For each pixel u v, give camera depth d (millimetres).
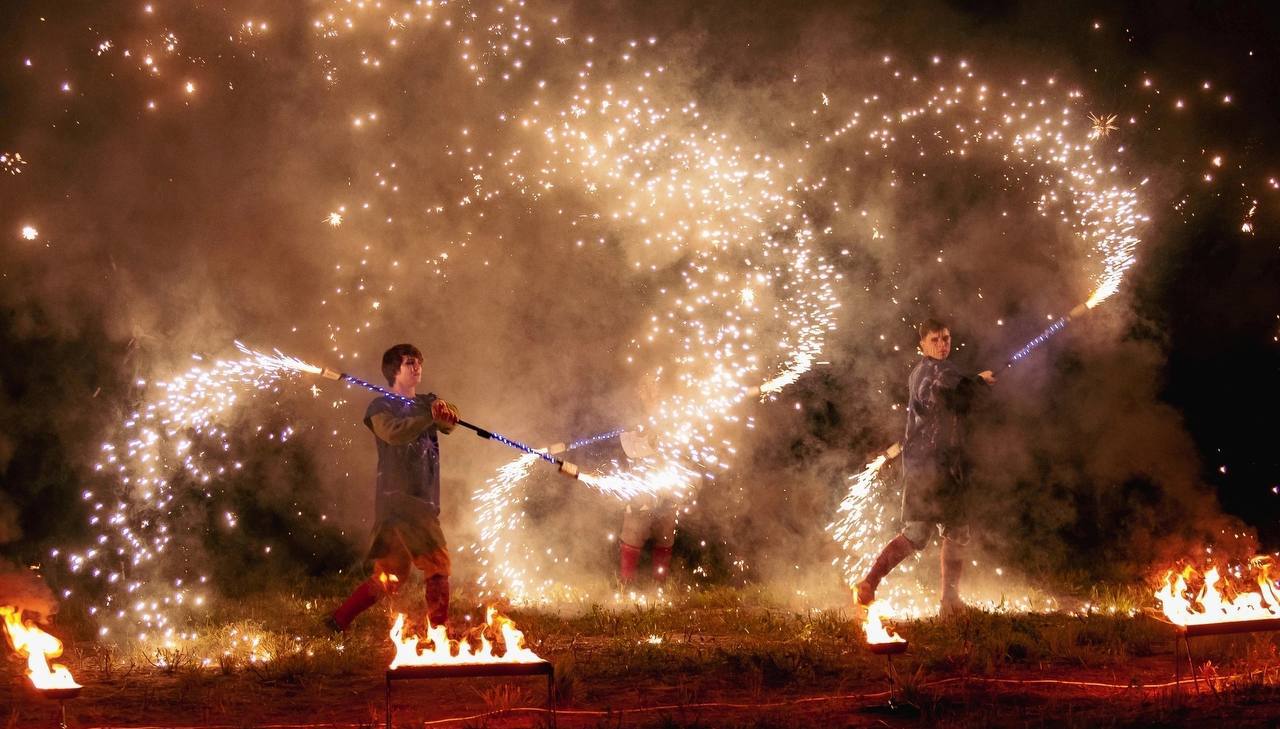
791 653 7031
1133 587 9852
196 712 5840
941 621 8078
